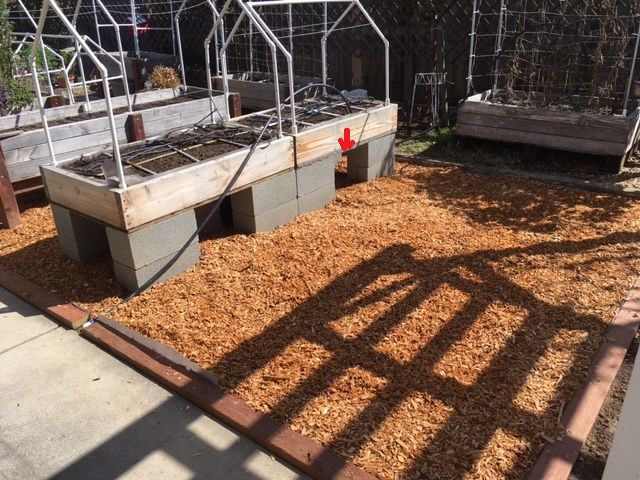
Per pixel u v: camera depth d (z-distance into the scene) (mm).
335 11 8188
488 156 6301
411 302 3477
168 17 10656
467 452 2396
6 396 2924
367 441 2475
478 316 3320
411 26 7438
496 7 6801
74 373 3082
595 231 4406
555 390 2736
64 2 12562
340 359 3004
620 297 3488
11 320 3598
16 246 4516
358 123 5160
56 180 3863
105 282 3861
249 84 7898
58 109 6262
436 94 7203
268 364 2994
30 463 2510
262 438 2510
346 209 4949
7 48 7621
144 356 3102
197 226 4168
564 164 6000
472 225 4566
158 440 2605
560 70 6355
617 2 6070
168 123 6184
